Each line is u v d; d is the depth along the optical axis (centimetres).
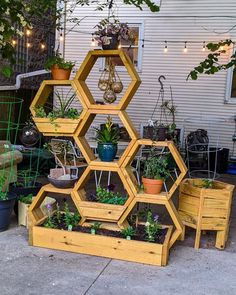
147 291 259
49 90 349
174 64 796
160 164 336
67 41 843
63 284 265
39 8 509
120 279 274
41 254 312
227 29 766
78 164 463
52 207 373
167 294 256
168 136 377
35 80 872
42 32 875
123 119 318
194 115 797
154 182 317
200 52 781
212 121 789
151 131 331
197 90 791
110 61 344
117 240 305
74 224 334
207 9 770
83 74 334
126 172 321
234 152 783
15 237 346
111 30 328
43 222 340
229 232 385
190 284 271
